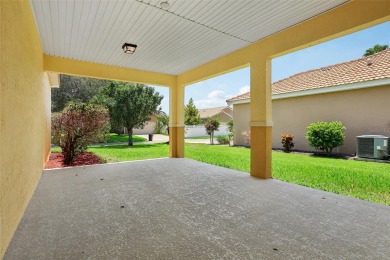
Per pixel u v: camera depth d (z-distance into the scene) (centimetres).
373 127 730
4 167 179
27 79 295
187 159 714
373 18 293
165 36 435
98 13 346
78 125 664
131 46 469
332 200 317
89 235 214
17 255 179
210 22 376
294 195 340
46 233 217
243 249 189
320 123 800
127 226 234
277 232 220
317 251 186
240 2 318
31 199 320
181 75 725
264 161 448
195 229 227
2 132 173
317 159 714
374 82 692
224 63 546
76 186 392
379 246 194
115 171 522
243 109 1177
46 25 384
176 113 760
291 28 396
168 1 315
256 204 300
